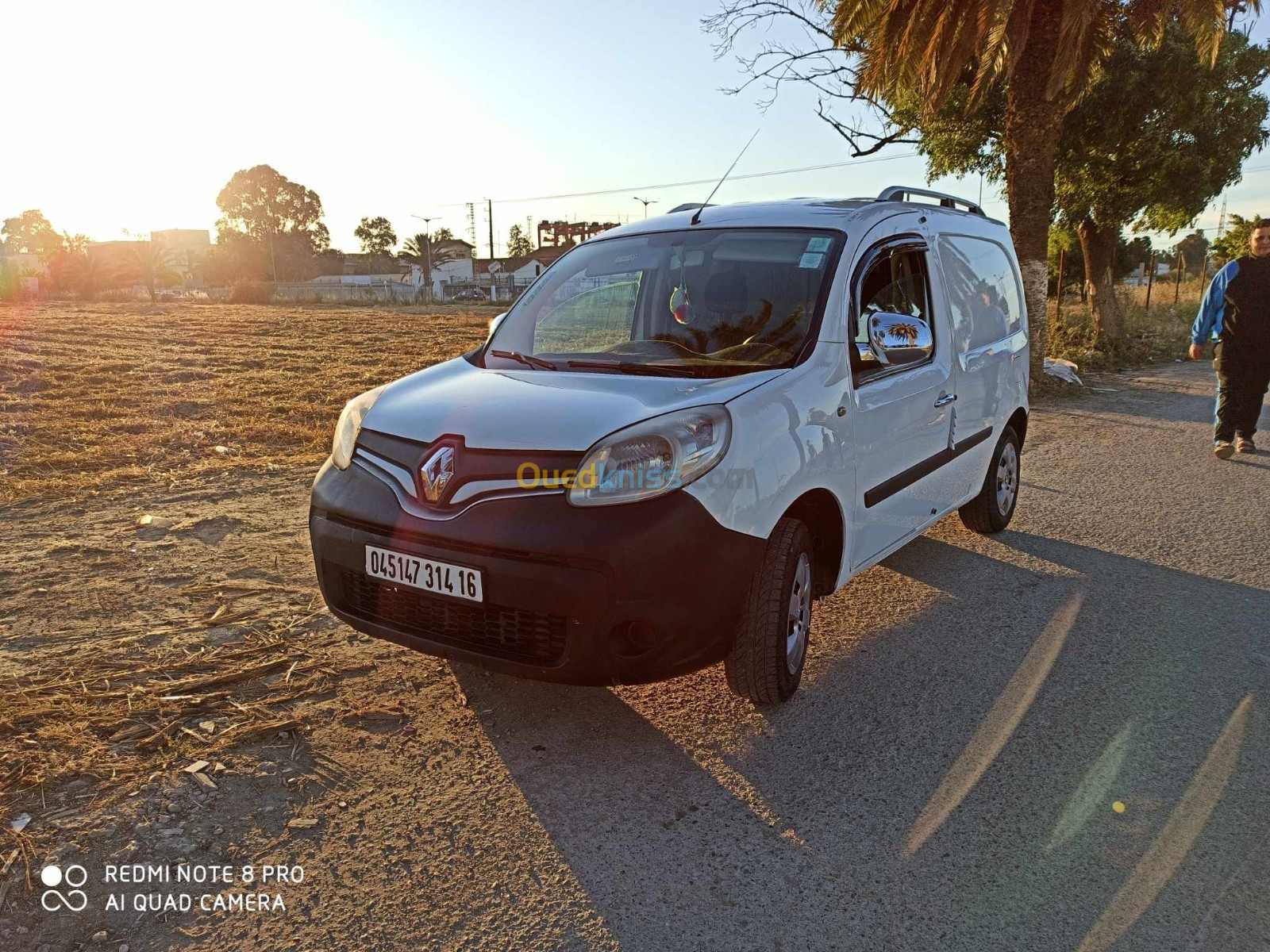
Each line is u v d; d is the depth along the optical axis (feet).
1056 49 36.24
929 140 53.83
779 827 8.59
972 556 16.80
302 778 9.18
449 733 10.18
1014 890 7.74
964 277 15.88
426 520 9.23
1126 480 22.61
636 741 10.11
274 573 14.80
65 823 8.30
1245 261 23.59
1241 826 8.65
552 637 8.90
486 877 7.84
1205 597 14.69
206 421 28.40
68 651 11.71
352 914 7.36
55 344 55.72
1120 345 54.13
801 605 10.98
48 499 18.89
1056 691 11.43
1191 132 52.34
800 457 10.05
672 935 7.19
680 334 11.85
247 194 358.02
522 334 12.82
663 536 8.68
